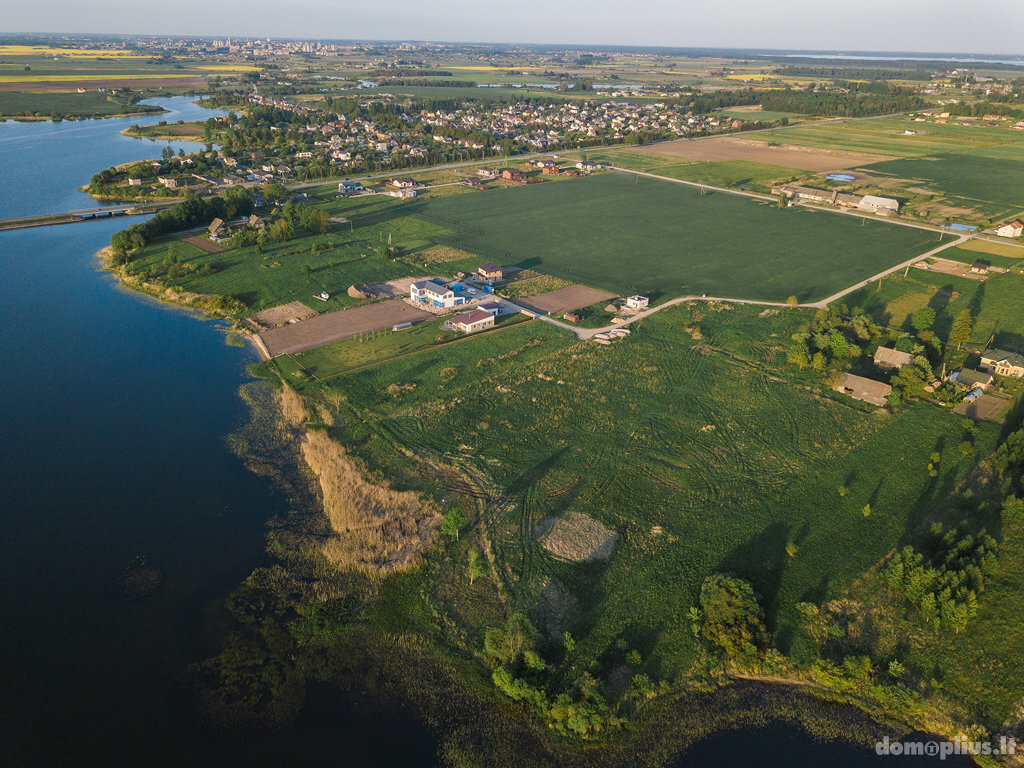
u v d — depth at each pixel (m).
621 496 76.44
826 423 91.19
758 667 56.44
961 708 53.03
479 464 81.81
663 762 49.75
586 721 51.09
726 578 62.25
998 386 99.00
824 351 109.44
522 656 55.94
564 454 83.94
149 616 60.69
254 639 58.91
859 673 54.53
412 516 73.06
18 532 69.50
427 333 116.81
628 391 99.06
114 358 107.06
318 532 71.38
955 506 74.50
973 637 58.69
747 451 85.00
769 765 49.53
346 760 49.59
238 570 66.19
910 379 97.12
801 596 62.97
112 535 69.81
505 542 69.50
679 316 125.94
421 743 50.97
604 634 59.28
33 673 54.88
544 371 104.38
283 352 109.62
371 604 62.56
